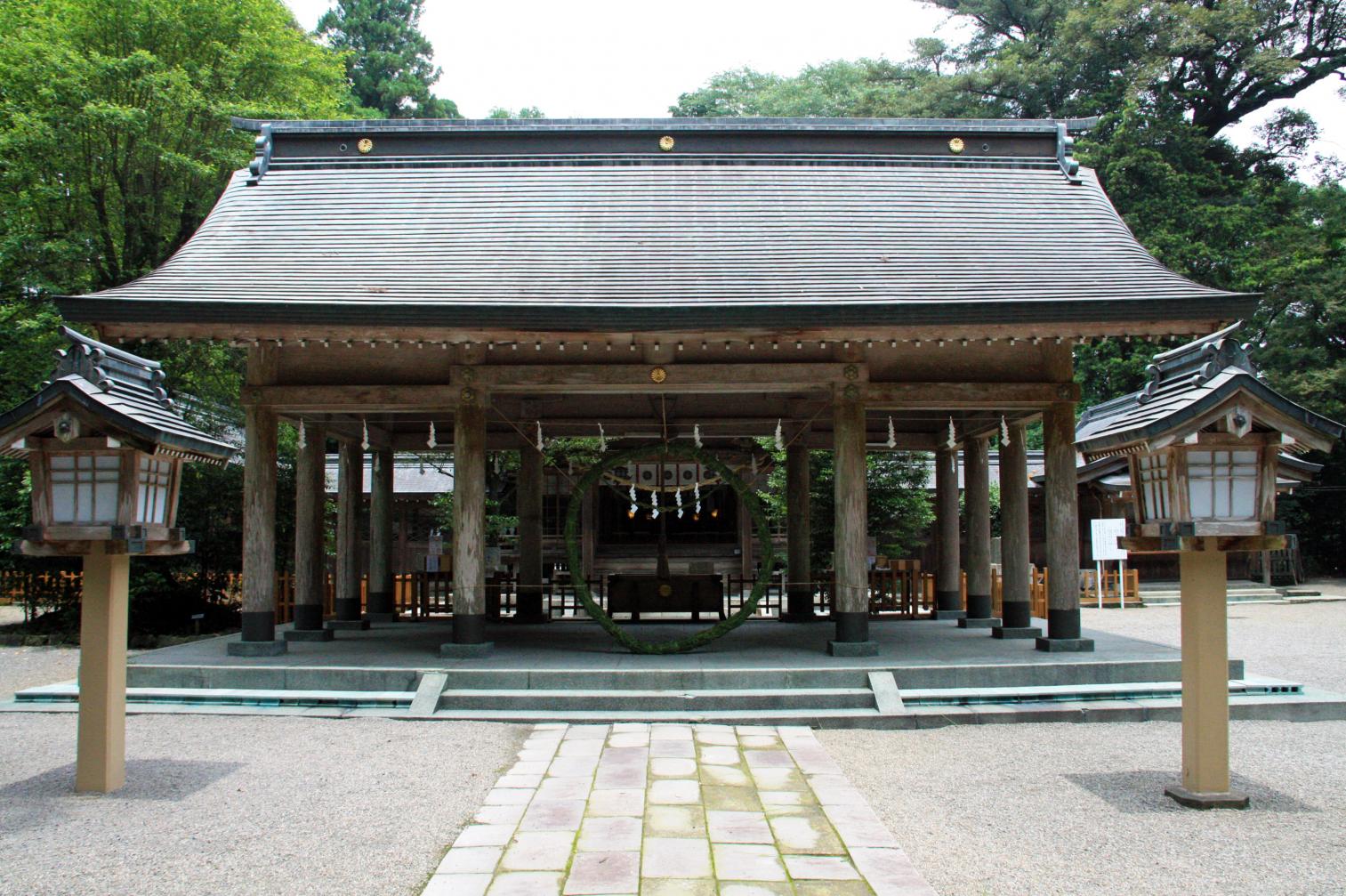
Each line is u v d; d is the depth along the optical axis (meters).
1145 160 29.59
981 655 10.98
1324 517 30.97
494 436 16.08
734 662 10.54
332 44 35.06
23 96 16.25
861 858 5.31
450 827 5.95
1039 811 6.32
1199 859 5.37
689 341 10.38
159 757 7.85
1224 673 6.52
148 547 6.96
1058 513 11.37
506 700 9.62
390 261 11.17
